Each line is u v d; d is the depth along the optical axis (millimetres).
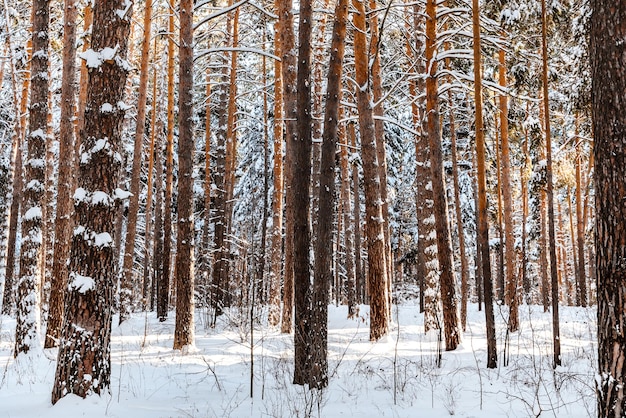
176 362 9352
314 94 18391
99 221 6332
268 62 23672
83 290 6168
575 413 6207
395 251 31375
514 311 14906
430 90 11711
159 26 20578
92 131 6441
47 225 17609
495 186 20953
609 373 4430
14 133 18875
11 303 19203
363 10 12023
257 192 26844
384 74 17203
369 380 8086
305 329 7684
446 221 11586
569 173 17484
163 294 17328
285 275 14336
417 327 15906
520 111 15961
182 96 10945
